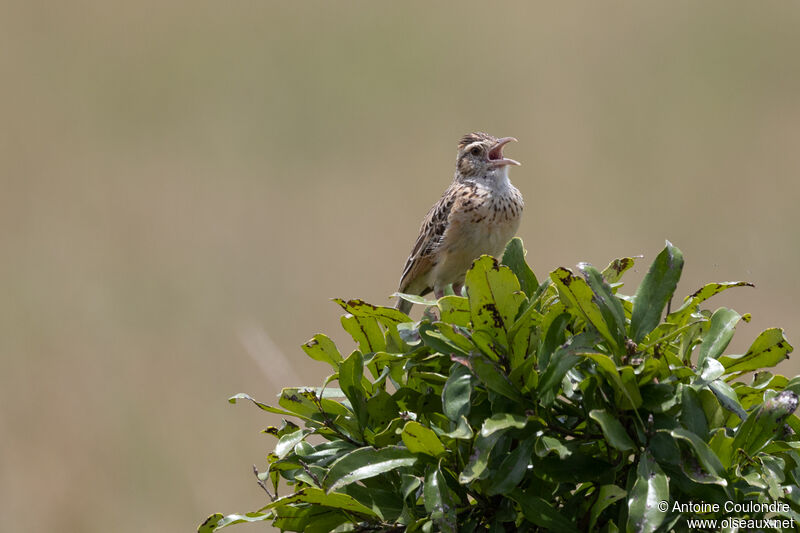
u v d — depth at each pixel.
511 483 5.48
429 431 5.56
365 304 6.28
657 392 5.59
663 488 5.22
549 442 5.47
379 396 6.21
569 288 5.56
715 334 6.00
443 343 5.89
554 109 31.31
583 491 5.82
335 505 5.74
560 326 5.80
